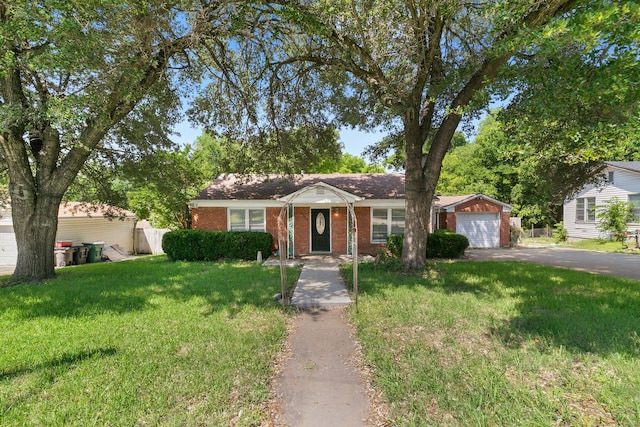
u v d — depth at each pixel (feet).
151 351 12.69
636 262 36.73
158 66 26.22
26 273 26.43
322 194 40.81
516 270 29.78
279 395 10.02
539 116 13.62
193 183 59.06
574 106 12.92
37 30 15.94
